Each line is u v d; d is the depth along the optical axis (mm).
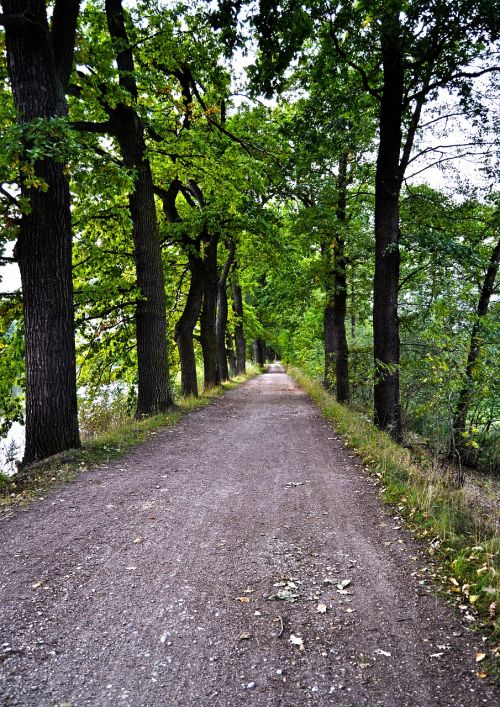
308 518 5211
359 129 11289
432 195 11711
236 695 2592
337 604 3498
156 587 3730
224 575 3936
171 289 19250
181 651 2957
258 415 13195
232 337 34344
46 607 3428
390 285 10719
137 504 5633
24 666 2795
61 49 7645
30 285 7387
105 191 9125
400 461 7082
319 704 2531
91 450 7832
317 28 8750
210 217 14211
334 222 14023
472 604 3416
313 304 20266
